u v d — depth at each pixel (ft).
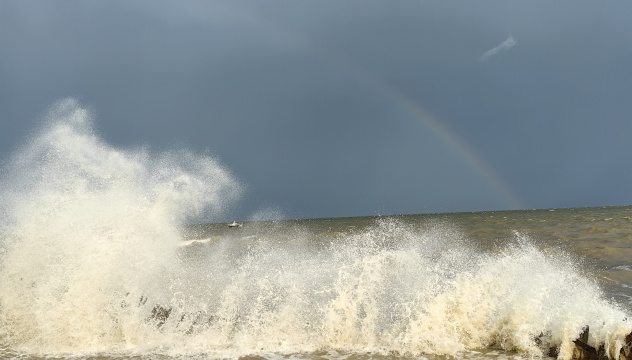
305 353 21.42
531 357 20.11
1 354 22.00
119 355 21.61
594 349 18.85
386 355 20.89
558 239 57.31
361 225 127.65
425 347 21.48
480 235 69.51
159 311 25.58
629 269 34.50
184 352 21.91
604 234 58.54
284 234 91.30
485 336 22.40
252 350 21.97
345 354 21.13
